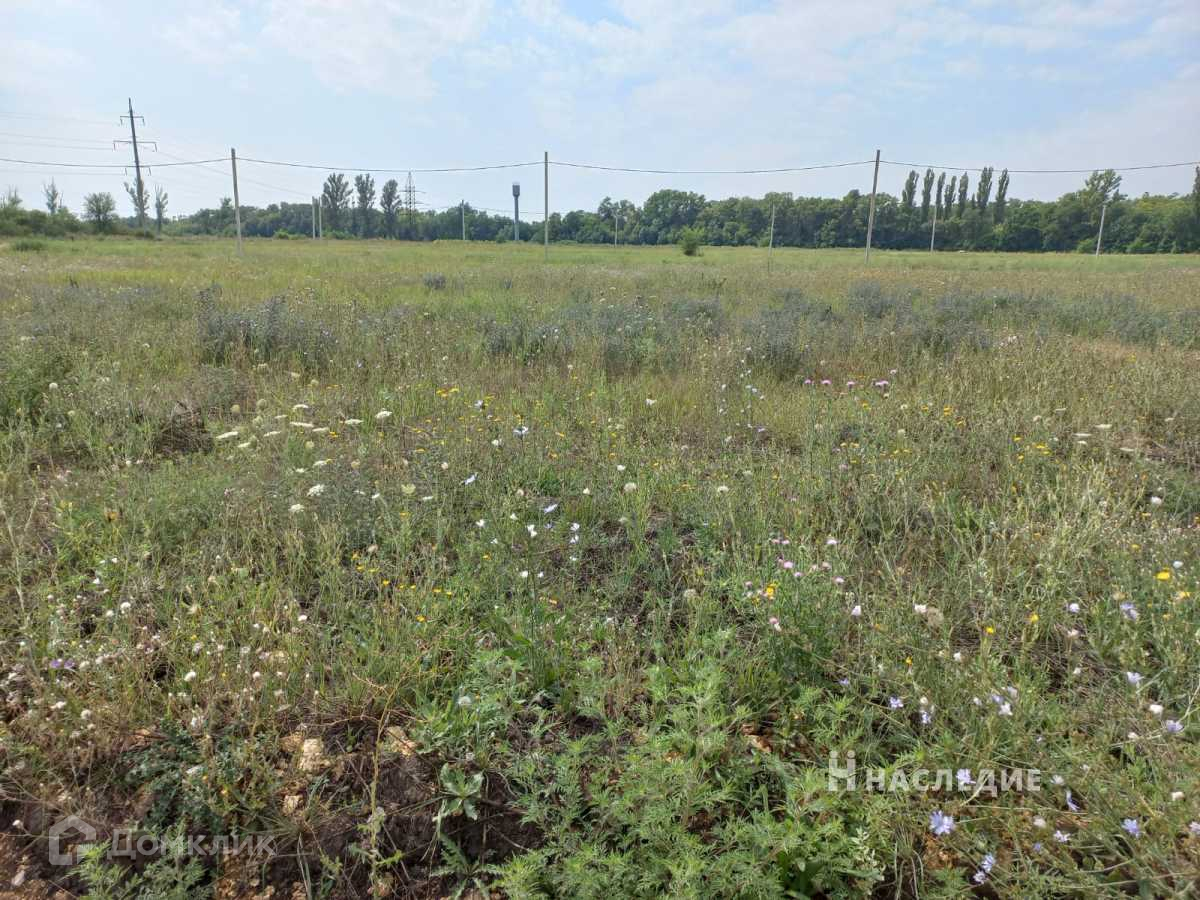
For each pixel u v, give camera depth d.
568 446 5.24
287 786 2.45
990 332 8.98
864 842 2.08
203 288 13.41
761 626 3.04
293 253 35.19
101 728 2.56
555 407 6.31
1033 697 2.45
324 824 2.34
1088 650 2.99
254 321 8.34
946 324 9.55
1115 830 2.02
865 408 5.76
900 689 2.64
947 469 4.75
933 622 2.92
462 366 7.80
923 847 2.17
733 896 1.99
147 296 11.45
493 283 16.72
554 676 2.85
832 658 2.83
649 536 4.07
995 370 6.87
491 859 2.28
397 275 18.45
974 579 3.31
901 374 7.29
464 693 2.70
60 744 2.50
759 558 3.61
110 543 3.66
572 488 4.55
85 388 5.78
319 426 5.73
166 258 27.41
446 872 2.21
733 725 2.61
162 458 5.11
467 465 4.70
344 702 2.75
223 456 4.91
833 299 14.12
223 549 3.55
